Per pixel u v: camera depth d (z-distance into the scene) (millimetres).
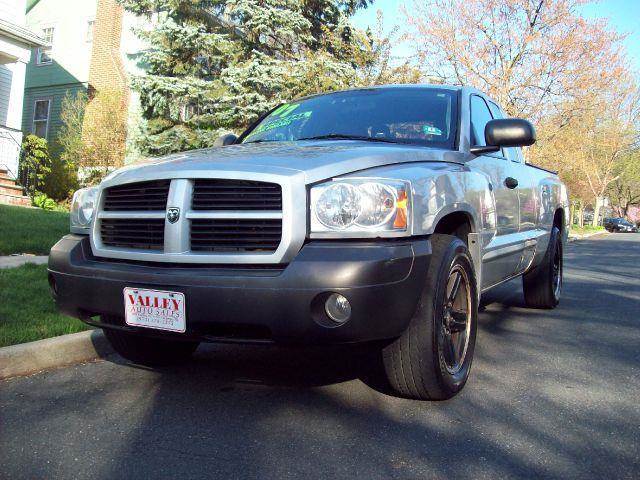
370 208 2781
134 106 20109
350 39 17391
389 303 2736
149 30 18688
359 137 4008
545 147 24703
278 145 3570
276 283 2678
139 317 2951
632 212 86062
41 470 2426
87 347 4086
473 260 3719
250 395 3346
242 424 2920
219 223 2877
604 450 2686
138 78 16359
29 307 4789
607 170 47812
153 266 2980
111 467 2455
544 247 5766
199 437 2760
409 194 2912
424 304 3000
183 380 3619
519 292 7473
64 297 3232
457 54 21172
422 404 3227
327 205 2779
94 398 3291
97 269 3082
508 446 2707
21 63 16844
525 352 4438
